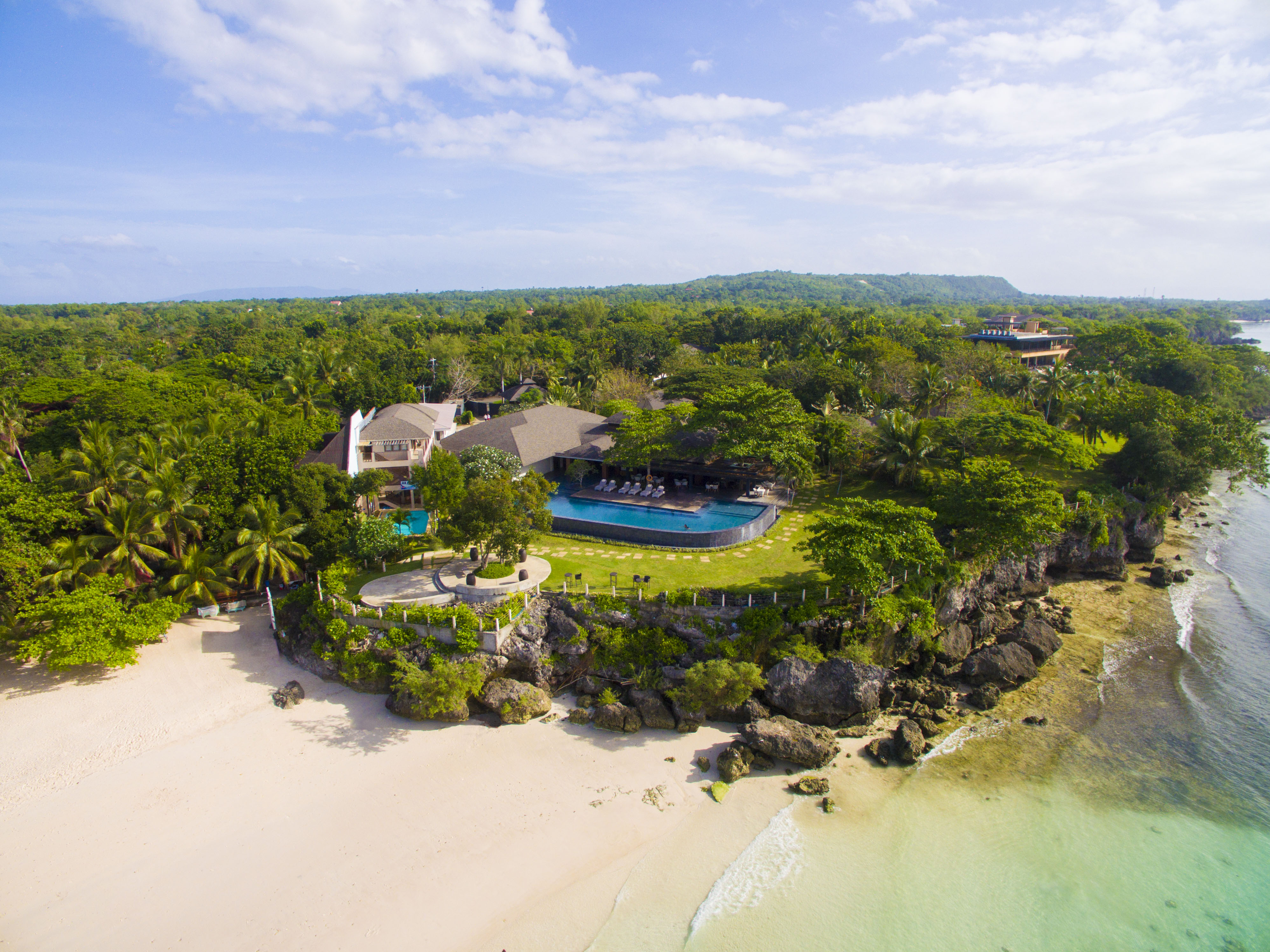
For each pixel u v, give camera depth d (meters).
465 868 30.22
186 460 54.16
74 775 34.94
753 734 37.25
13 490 47.06
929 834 32.66
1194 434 69.69
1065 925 27.91
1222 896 29.25
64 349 148.25
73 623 40.72
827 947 26.92
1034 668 45.78
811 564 51.50
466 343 153.00
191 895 28.45
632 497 68.50
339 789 34.56
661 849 31.47
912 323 167.00
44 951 25.92
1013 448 66.94
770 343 146.12
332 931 27.11
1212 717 41.41
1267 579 61.38
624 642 42.81
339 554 52.38
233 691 42.22
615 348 149.62
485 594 44.53
